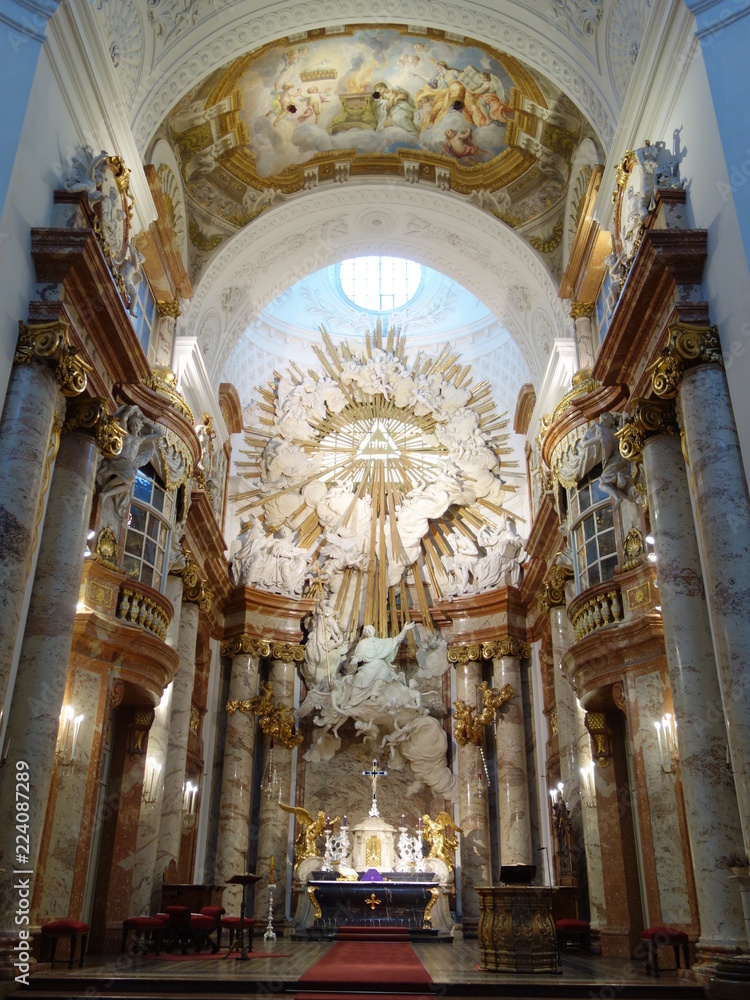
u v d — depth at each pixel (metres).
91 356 8.69
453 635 16.97
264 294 16.23
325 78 13.48
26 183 7.50
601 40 10.50
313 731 16.55
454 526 18.11
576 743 12.62
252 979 7.00
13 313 7.31
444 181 14.82
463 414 18.50
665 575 8.00
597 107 10.95
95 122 9.16
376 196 15.14
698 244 7.66
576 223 13.54
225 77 12.66
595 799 11.05
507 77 12.92
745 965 6.21
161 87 11.20
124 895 10.16
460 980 7.22
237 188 14.49
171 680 11.02
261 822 15.45
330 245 16.08
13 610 6.77
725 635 6.69
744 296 6.91
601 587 10.70
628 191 9.55
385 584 17.42
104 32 9.50
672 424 8.39
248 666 16.05
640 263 7.93
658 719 9.80
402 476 18.38
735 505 6.95
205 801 14.91
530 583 15.95
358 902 14.26
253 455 18.28
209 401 15.24
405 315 19.84
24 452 7.10
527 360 16.19
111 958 9.13
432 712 16.61
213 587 15.54
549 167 14.02
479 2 11.57
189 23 11.16
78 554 8.12
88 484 8.39
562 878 12.41
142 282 12.47
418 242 16.03
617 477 10.88
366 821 15.41
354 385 19.02
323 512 17.91
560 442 12.51
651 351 8.52
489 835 15.62
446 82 13.55
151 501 11.33
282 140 14.23
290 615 16.75
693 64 8.02
